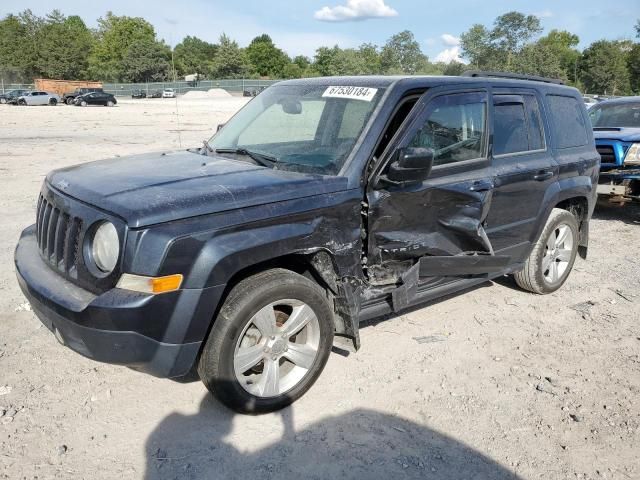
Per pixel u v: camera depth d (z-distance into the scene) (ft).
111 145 55.16
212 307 9.98
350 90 13.79
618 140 27.91
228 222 10.14
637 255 23.45
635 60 263.70
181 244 9.61
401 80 13.46
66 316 9.75
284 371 11.83
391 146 12.56
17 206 27.58
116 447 10.22
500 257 14.57
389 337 14.88
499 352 14.35
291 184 11.23
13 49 291.58
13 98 160.45
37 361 12.90
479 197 14.08
